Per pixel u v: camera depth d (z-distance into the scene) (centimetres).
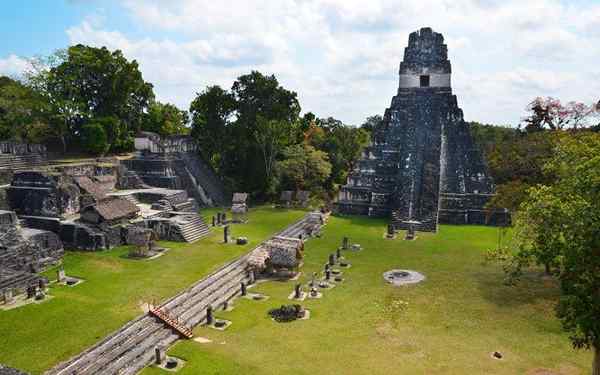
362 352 1992
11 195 3606
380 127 5344
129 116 6272
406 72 5309
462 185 4881
